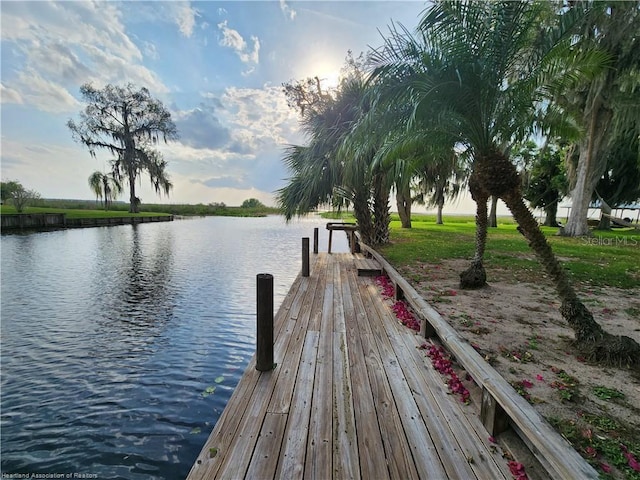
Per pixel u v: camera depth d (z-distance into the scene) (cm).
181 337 482
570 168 1631
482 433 182
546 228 2188
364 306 437
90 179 3506
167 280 858
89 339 474
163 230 2512
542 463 150
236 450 167
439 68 325
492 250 1002
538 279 609
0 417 295
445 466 158
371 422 192
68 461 243
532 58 348
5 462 242
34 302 661
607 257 864
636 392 232
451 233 1661
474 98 341
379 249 1035
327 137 911
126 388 343
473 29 321
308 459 162
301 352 293
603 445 176
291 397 219
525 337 335
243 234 2262
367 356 284
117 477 228
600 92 1166
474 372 198
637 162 1608
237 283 827
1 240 1686
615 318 398
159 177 3525
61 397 326
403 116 371
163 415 296
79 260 1151
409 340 320
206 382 355
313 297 482
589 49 342
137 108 3272
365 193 1059
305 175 959
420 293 512
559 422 197
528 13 319
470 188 540
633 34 941
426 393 224
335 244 1692
